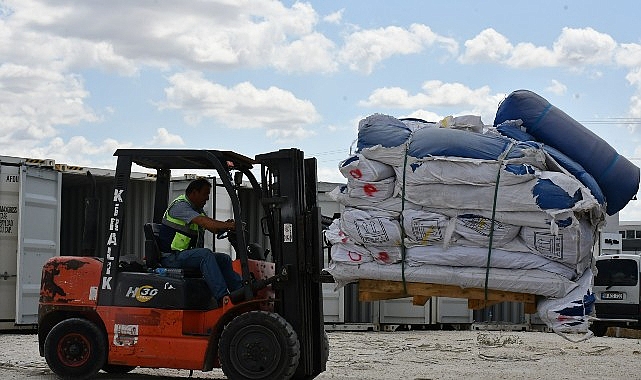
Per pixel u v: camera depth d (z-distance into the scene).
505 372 10.42
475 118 7.71
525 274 7.26
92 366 8.40
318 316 8.36
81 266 8.63
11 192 13.82
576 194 7.03
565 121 7.71
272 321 7.83
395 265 7.49
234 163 8.73
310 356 8.19
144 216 15.41
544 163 7.24
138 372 9.68
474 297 7.45
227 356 7.92
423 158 7.27
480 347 13.87
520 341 15.12
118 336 8.35
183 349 8.14
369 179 7.44
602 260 19.14
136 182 15.50
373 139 7.49
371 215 7.47
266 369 7.81
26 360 10.42
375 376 9.66
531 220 7.14
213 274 8.23
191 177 14.73
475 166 7.17
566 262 7.23
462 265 7.36
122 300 8.39
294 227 8.15
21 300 13.65
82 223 15.59
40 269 14.04
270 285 8.49
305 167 8.52
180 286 8.25
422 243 7.41
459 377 9.77
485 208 7.22
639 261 18.78
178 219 8.54
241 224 8.27
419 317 17.59
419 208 7.40
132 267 8.59
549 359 12.25
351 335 15.96
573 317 7.17
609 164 7.59
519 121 7.77
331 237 7.67
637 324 18.67
